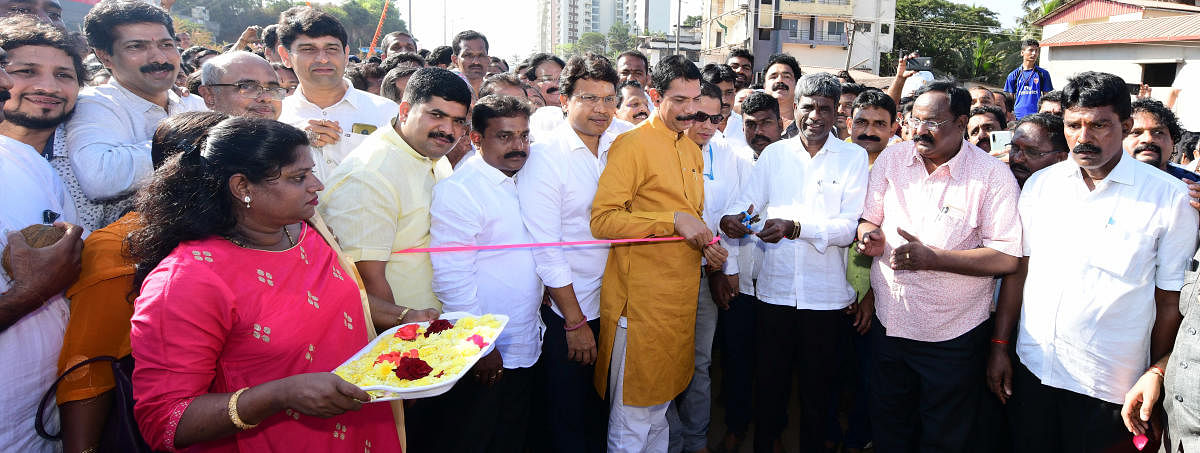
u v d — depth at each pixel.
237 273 1.62
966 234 2.74
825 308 3.19
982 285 2.77
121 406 1.85
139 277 1.67
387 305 2.26
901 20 43.91
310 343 1.75
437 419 2.78
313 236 1.90
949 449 2.87
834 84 3.11
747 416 3.71
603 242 2.78
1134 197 2.38
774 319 3.30
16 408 1.87
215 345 1.58
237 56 2.62
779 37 38.38
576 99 2.82
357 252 2.35
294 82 4.43
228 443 1.77
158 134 1.74
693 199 2.93
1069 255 2.50
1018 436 2.76
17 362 1.86
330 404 1.52
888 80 18.73
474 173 2.68
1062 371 2.55
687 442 3.60
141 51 2.54
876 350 3.04
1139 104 3.01
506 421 2.83
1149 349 2.47
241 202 1.62
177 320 1.50
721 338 3.95
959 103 2.60
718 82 4.06
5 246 1.82
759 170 3.43
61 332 2.01
